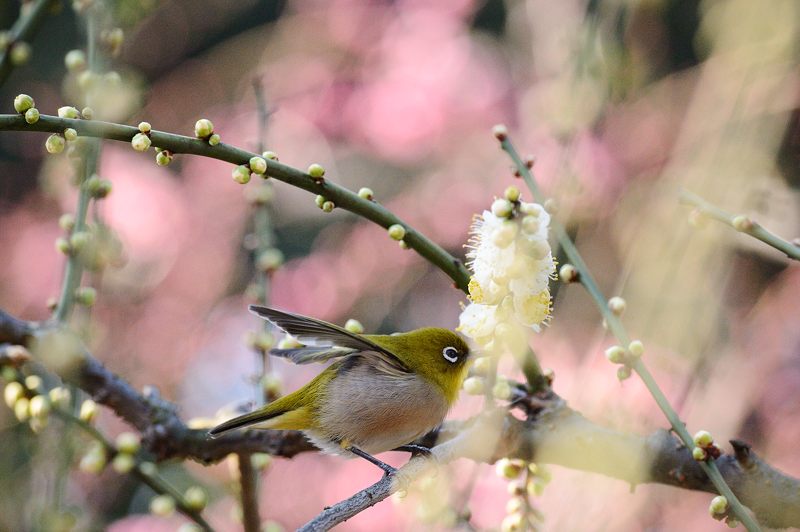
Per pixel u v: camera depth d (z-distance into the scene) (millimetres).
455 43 14961
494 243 5051
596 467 5902
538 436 5926
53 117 4887
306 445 6844
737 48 10953
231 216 14438
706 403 9891
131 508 12547
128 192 14109
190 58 17531
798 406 11391
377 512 11578
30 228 14438
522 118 14242
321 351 6887
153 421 6867
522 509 5957
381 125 14633
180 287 13914
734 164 9602
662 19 14430
